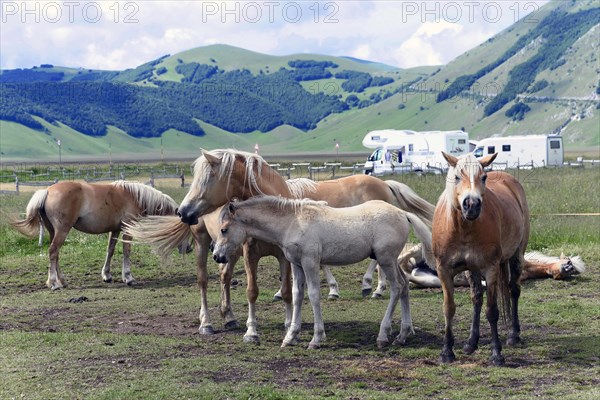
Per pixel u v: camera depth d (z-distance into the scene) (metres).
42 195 13.96
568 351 8.47
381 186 12.40
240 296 12.41
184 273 15.05
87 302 12.25
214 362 8.04
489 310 8.14
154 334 9.80
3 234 19.23
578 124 175.12
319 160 98.50
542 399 6.65
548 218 19.19
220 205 9.45
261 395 6.84
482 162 7.87
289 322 9.75
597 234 17.09
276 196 9.24
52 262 13.80
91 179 44.59
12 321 10.73
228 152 9.49
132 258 16.44
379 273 12.23
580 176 33.06
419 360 8.30
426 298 11.86
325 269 12.14
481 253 8.11
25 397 6.81
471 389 7.04
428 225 12.70
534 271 13.16
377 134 53.62
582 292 12.05
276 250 9.47
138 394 6.84
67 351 8.48
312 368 7.89
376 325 10.09
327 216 8.91
